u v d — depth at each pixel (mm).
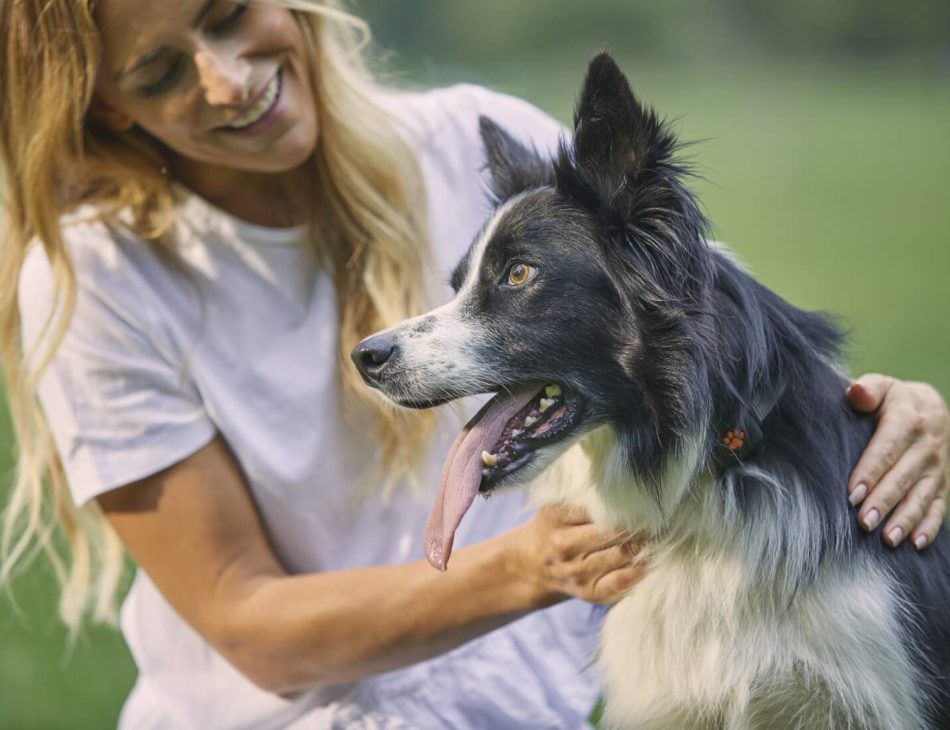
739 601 2775
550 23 34156
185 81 2816
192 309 3010
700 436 2719
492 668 3182
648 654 2924
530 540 2773
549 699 3268
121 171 2994
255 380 3027
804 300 9555
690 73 30875
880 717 2688
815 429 2768
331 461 3070
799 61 33344
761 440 2754
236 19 2828
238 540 2961
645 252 2705
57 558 3252
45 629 4875
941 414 2889
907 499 2791
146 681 3215
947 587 2844
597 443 2889
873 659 2686
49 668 4617
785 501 2717
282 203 3137
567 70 30359
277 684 2977
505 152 3078
